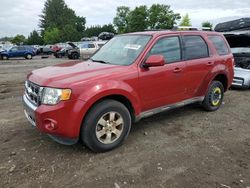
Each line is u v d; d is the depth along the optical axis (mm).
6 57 28734
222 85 6176
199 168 3672
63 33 93312
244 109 6445
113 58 4781
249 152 4168
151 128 5094
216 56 5867
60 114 3645
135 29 60469
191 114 5938
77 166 3703
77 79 3807
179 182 3350
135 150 4188
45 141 4461
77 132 3771
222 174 3533
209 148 4281
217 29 10648
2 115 5824
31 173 3525
